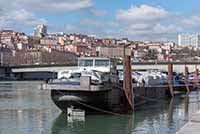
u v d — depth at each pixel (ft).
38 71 507.30
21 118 110.01
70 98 100.68
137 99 135.74
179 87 223.92
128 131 87.25
